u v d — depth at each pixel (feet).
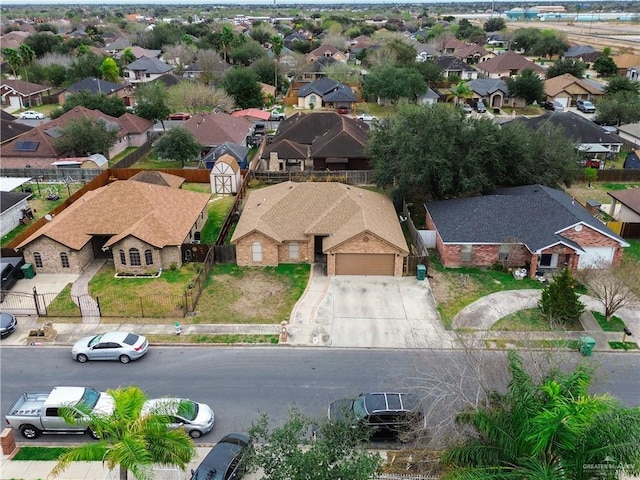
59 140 211.82
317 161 203.92
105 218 136.67
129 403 59.11
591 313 112.06
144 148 230.48
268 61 372.17
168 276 128.67
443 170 148.66
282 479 54.75
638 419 50.39
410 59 396.16
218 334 105.91
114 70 355.15
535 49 497.05
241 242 130.72
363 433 66.18
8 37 545.03
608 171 193.57
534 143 162.20
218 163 182.29
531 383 57.67
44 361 98.17
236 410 85.51
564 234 126.72
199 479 68.59
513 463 53.93
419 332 105.60
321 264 134.41
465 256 131.34
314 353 100.07
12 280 123.95
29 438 80.69
